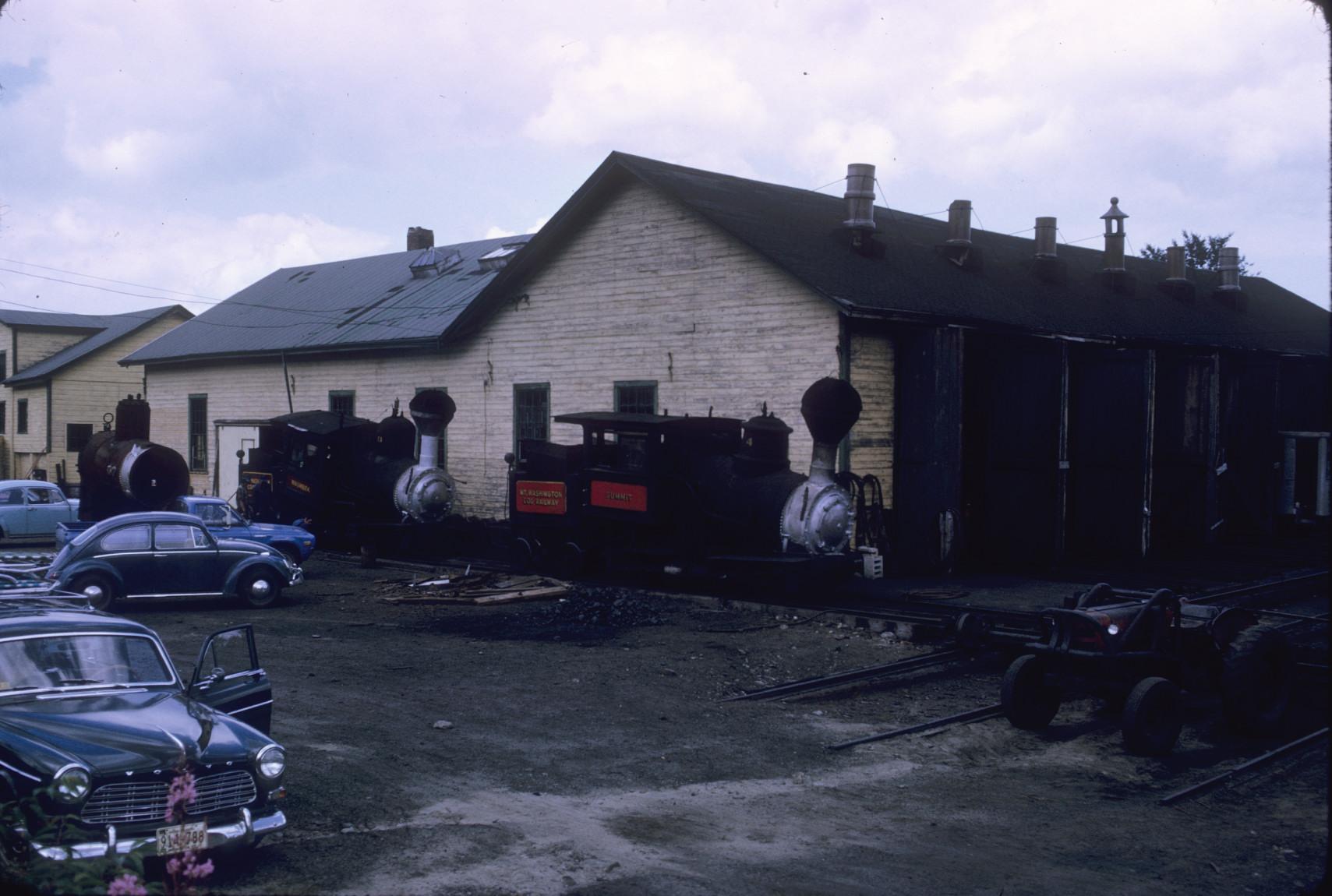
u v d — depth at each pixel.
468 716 11.30
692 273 23.34
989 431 23.66
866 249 24.23
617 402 24.91
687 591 19.72
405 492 25.61
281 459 27.94
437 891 6.69
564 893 6.74
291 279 42.97
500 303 27.70
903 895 6.98
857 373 21.14
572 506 21.25
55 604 8.91
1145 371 24.62
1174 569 23.16
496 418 27.88
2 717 6.84
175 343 39.75
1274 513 30.61
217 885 6.61
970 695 12.79
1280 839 8.33
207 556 17.72
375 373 31.23
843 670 13.92
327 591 20.25
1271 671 11.52
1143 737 10.53
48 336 50.25
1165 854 7.97
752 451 18.98
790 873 7.28
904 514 21.95
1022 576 21.81
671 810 8.58
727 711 11.86
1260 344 31.06
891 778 9.73
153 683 7.69
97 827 6.34
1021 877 7.41
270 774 6.94
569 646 15.13
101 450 25.80
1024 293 26.28
